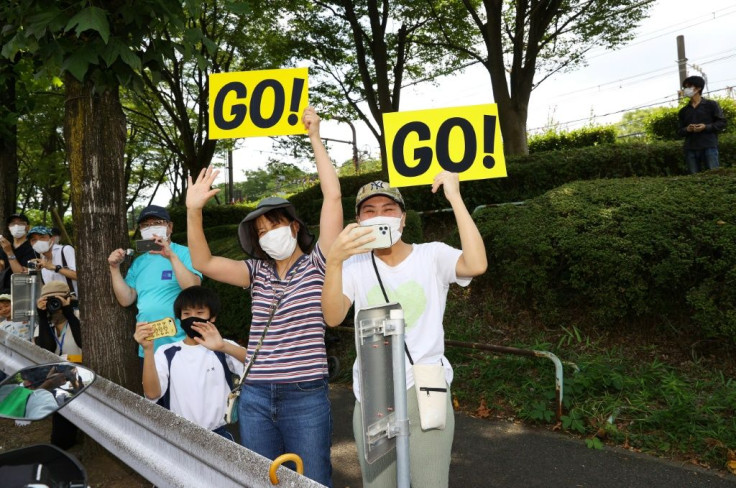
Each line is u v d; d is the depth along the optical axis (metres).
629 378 4.58
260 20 14.84
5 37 3.97
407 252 2.32
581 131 16.92
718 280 4.78
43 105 14.32
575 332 5.46
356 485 3.62
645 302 5.17
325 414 2.53
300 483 1.30
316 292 2.54
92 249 4.02
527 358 5.22
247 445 2.53
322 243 2.61
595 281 5.45
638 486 3.32
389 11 13.75
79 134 4.00
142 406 2.04
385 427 1.78
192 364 2.80
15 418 1.87
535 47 12.43
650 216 5.23
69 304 4.50
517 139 12.62
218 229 14.54
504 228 6.24
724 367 4.69
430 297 2.25
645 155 9.08
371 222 2.22
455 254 2.27
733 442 3.56
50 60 3.68
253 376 2.50
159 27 3.96
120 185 4.12
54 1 3.64
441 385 2.13
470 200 9.35
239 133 2.90
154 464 1.94
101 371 4.04
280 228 2.51
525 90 12.70
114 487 3.65
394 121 2.43
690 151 7.98
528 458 3.76
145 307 3.81
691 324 5.04
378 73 13.38
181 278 3.65
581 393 4.48
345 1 13.05
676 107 16.20
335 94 15.71
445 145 2.42
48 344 4.46
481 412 4.57
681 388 4.31
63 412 2.78
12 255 6.43
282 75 2.89
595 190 6.08
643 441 3.81
